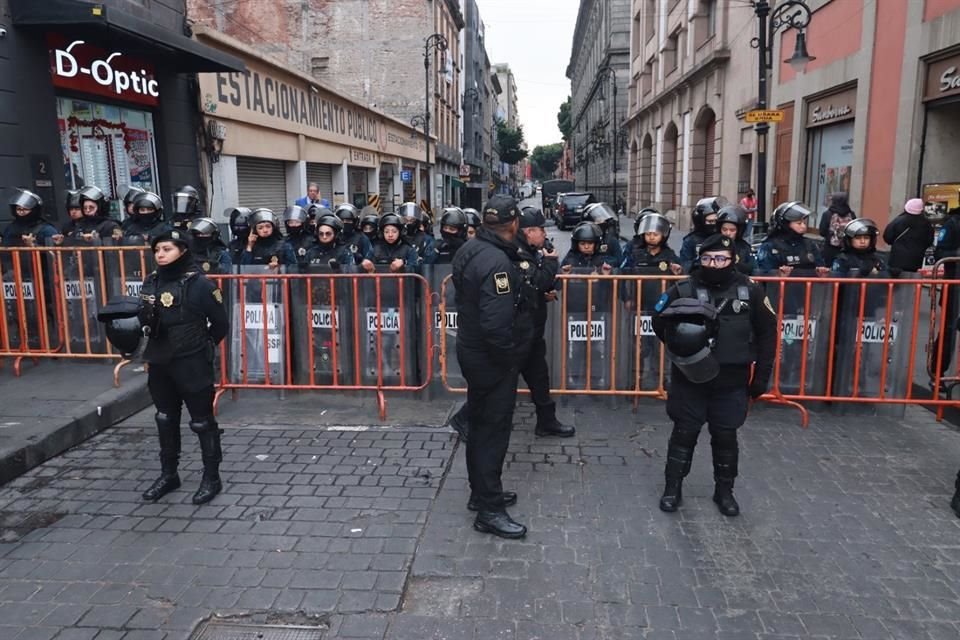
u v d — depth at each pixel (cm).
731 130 2272
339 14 3388
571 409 616
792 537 391
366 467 492
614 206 4612
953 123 1128
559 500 439
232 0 2948
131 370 676
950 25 1044
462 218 704
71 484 468
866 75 1316
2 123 848
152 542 390
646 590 341
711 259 393
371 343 635
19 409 562
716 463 421
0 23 843
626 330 608
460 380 641
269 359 639
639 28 4291
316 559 371
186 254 432
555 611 324
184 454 518
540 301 507
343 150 2317
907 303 571
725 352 399
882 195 1259
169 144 1199
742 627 312
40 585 348
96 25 873
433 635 307
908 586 343
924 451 515
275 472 484
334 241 700
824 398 577
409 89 3447
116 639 306
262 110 1588
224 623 318
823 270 596
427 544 386
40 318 690
